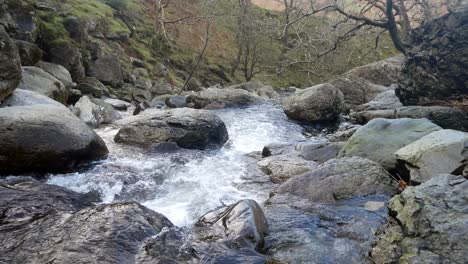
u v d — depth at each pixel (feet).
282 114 57.41
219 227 19.10
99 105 43.70
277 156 33.73
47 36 55.47
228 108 60.59
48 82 42.91
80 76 57.82
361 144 30.22
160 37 106.93
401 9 69.87
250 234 18.33
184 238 18.35
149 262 16.07
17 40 46.78
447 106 41.81
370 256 17.33
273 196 24.84
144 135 35.96
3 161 26.05
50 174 27.66
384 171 25.29
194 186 27.71
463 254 15.31
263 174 30.58
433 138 25.36
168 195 25.99
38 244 16.43
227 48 124.36
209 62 112.47
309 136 46.42
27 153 26.61
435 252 15.83
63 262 15.28
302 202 23.71
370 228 20.15
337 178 24.88
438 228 16.49
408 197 18.61
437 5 69.72
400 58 87.51
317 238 19.45
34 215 19.26
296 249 18.38
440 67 42.11
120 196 25.26
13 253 15.78
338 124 53.01
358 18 61.36
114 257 15.94
